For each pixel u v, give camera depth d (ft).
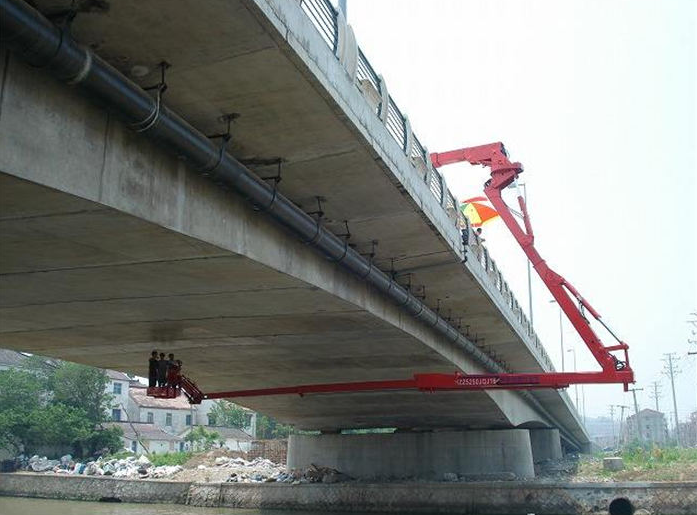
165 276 51.70
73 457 239.09
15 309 61.36
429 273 78.79
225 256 47.21
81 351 85.76
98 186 34.81
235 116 41.91
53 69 29.86
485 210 112.88
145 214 38.17
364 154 47.96
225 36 33.88
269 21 32.78
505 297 107.76
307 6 40.19
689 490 121.39
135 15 32.07
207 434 314.55
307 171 50.49
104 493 159.22
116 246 43.52
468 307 96.37
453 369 107.24
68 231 39.93
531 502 126.93
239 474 177.37
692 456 210.18
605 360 87.25
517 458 154.51
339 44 42.93
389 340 83.82
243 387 119.34
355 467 162.09
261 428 366.02
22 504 149.28
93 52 32.68
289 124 43.27
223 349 85.97
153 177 39.09
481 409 137.90
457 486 132.46
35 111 31.19
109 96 32.63
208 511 136.56
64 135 32.78
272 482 150.41
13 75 30.14
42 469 207.31
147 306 61.41
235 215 47.14
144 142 38.52
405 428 171.73
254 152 47.11
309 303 63.52
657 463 186.39
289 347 85.81
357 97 44.73
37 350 84.74
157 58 35.60
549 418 254.06
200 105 40.50
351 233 64.64
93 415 250.78
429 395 122.83
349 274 64.64
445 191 69.36
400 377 111.34
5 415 221.87
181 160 41.75
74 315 64.54
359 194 55.21
